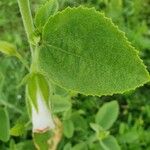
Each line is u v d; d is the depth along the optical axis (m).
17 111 0.27
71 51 0.09
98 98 0.29
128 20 0.33
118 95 0.30
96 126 0.26
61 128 0.19
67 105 0.19
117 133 0.30
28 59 0.26
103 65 0.09
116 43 0.08
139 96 0.31
